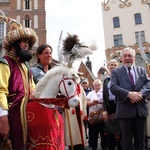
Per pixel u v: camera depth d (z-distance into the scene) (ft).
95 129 19.43
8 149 7.95
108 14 111.34
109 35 108.99
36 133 8.34
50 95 9.01
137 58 62.13
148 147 18.69
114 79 13.50
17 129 7.98
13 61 8.96
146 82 13.47
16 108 8.20
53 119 8.84
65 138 14.61
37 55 14.17
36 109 8.66
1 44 9.55
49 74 9.13
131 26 106.83
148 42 102.78
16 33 9.14
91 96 21.30
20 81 8.68
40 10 110.52
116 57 105.50
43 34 107.24
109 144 17.61
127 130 12.64
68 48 9.03
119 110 12.84
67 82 8.75
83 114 15.83
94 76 105.91
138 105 12.62
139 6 107.55
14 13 109.40
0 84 7.89
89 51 8.90
